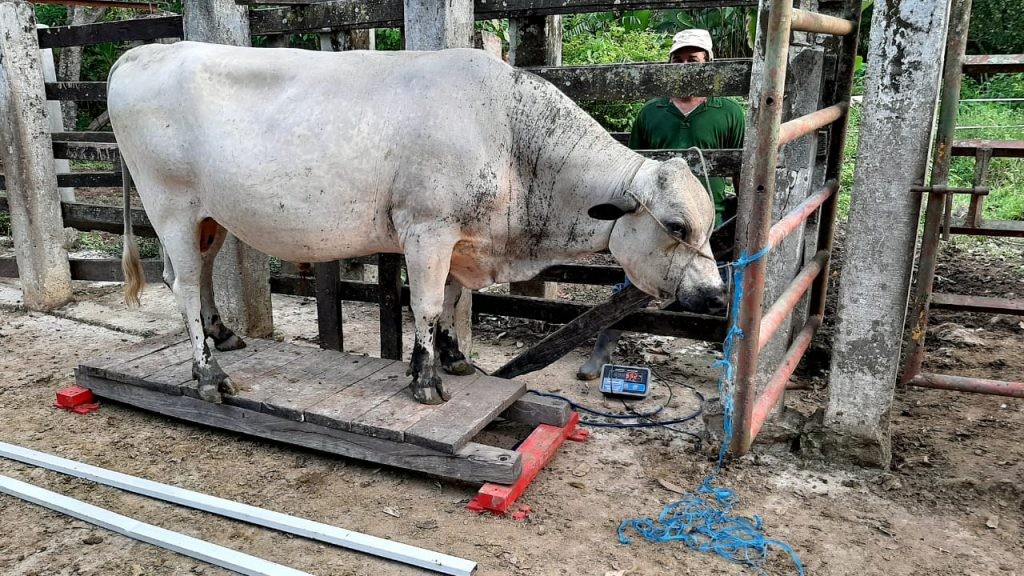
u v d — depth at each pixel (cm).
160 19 487
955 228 293
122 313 554
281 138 313
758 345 254
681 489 310
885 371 312
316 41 1145
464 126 305
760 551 269
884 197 298
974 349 471
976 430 363
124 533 275
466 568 249
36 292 561
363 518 289
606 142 317
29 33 528
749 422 262
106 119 1213
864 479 317
